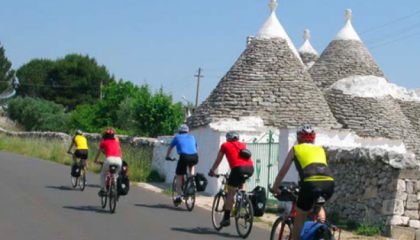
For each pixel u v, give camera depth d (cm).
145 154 2123
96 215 1073
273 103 1770
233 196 941
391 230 989
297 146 672
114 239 843
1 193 1306
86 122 3734
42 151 2800
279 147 1398
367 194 1072
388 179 1023
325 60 2305
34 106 5156
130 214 1112
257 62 1872
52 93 6488
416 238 988
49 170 2031
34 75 6569
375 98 1952
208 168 1614
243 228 922
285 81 1827
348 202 1134
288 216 718
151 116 2708
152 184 1812
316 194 636
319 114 1780
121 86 3700
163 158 1936
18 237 824
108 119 3625
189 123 1831
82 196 1357
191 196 1220
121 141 2431
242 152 934
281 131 1402
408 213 1003
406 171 1007
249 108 1752
